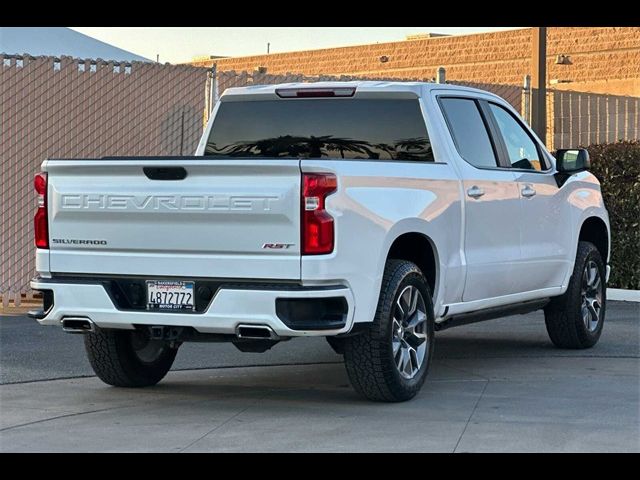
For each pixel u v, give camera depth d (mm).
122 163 7238
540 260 9281
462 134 8625
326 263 6891
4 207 12484
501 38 27344
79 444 6516
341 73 32500
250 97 8883
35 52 13594
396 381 7438
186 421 7125
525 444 6418
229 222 7012
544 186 9375
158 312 7207
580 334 9922
